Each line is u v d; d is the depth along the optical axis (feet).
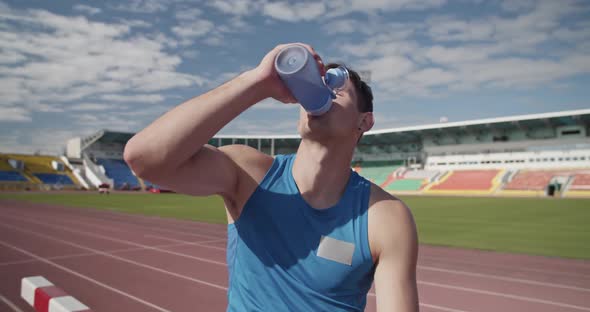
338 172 3.55
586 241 35.14
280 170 3.77
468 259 26.91
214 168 3.34
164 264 24.02
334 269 3.34
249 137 211.82
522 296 18.33
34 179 167.53
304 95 2.91
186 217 54.39
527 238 37.04
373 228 3.37
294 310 3.41
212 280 20.27
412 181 176.65
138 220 49.80
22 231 38.47
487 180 159.12
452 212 67.26
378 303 3.26
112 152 206.49
